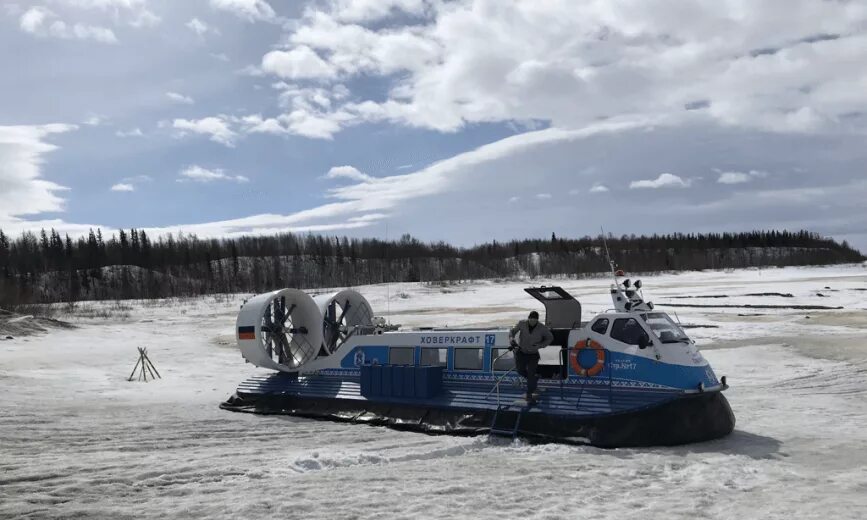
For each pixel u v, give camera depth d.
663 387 10.99
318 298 17.39
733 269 105.19
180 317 48.12
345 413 13.98
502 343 12.92
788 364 20.56
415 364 13.98
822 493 7.88
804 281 65.06
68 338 33.94
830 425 12.27
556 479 8.48
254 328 15.65
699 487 8.14
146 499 7.48
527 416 11.59
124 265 93.31
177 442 11.30
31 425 12.50
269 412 14.85
